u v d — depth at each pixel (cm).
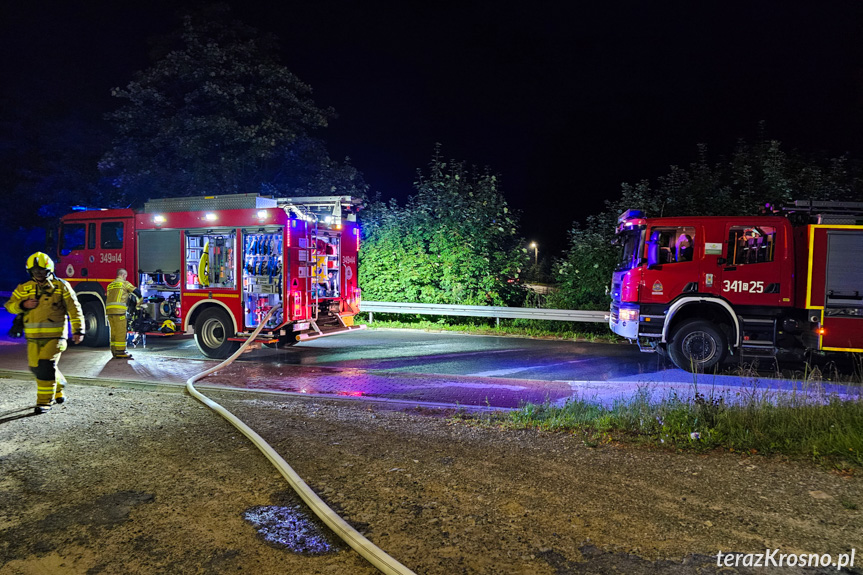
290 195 1920
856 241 884
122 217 1184
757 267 930
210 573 318
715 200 1413
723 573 312
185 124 1816
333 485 436
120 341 1054
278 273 1036
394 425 603
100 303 1202
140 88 1838
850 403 584
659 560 326
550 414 631
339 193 1903
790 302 921
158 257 1148
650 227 970
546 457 498
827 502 400
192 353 1157
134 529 370
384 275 1627
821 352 902
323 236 1162
